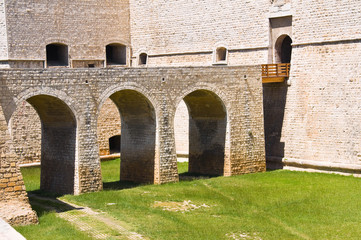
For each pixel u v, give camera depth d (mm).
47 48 43469
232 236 23094
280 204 27719
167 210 26656
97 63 44469
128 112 33438
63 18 42312
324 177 33438
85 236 22125
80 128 29359
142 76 31328
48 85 28125
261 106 36000
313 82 35656
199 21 42250
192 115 36656
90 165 29781
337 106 34469
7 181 24500
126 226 24000
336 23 34531
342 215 25844
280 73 36844
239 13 39844
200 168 36531
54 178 30766
